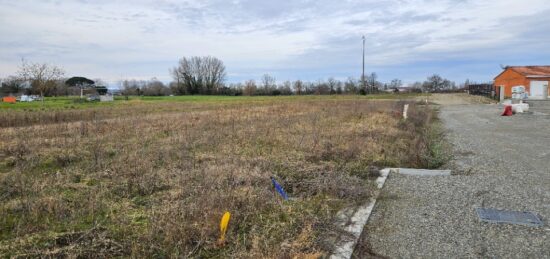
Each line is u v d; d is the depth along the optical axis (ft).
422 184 18.20
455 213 14.08
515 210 14.28
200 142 28.66
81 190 16.58
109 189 16.65
